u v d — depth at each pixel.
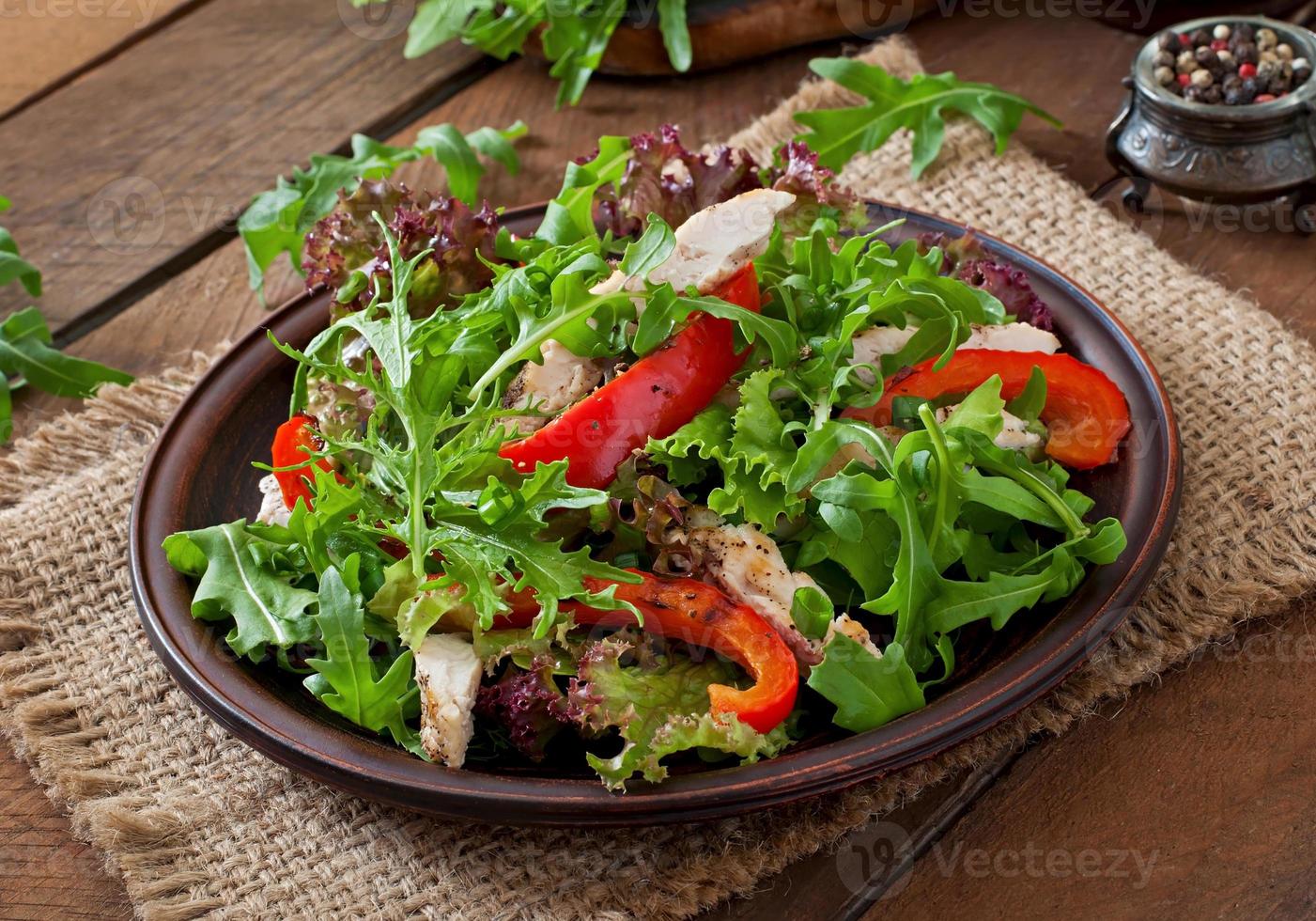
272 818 0.81
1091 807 0.79
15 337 0.94
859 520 0.78
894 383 0.83
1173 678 0.82
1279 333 0.91
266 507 0.84
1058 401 0.84
